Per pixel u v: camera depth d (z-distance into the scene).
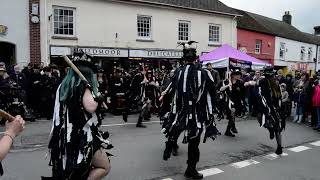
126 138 8.59
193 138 5.41
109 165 3.62
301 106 12.49
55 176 3.48
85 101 3.35
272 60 28.78
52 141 3.51
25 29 14.95
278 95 7.45
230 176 5.84
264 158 7.14
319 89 11.01
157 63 19.03
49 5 15.57
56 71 11.62
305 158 7.25
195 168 5.68
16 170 5.87
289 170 6.32
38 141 7.96
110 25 17.30
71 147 3.38
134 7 18.12
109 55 17.14
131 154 7.04
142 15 18.50
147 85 10.35
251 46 26.19
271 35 28.41
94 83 3.58
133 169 6.05
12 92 10.26
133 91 10.65
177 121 5.51
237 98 10.56
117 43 17.58
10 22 14.56
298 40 32.34
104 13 17.08
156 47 19.08
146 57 18.50
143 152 7.23
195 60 5.65
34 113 11.54
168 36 19.59
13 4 14.60
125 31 17.84
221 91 8.85
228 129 9.28
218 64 15.29
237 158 7.02
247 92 13.49
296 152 7.77
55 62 14.88
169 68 19.30
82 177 3.40
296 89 12.84
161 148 7.61
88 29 16.66
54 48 15.62
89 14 16.64
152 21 18.89
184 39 20.45
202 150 7.57
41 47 15.35
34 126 9.91
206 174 5.88
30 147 7.43
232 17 22.92
